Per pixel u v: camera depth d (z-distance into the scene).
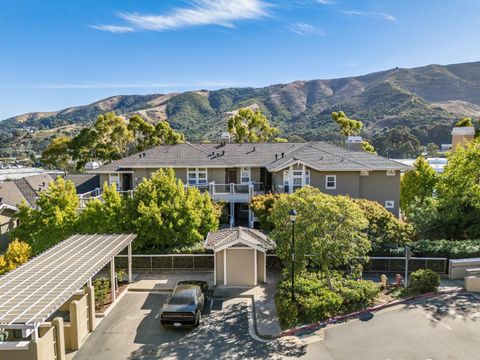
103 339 14.34
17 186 33.34
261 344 13.92
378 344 13.80
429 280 18.39
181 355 13.22
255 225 30.56
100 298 17.53
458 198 24.53
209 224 23.59
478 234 23.58
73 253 16.33
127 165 31.62
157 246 22.33
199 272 21.42
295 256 16.86
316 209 16.62
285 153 33.09
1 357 11.12
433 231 24.88
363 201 23.66
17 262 18.70
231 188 30.31
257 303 17.31
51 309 10.95
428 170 31.44
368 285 17.55
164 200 22.47
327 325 15.37
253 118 62.62
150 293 18.83
